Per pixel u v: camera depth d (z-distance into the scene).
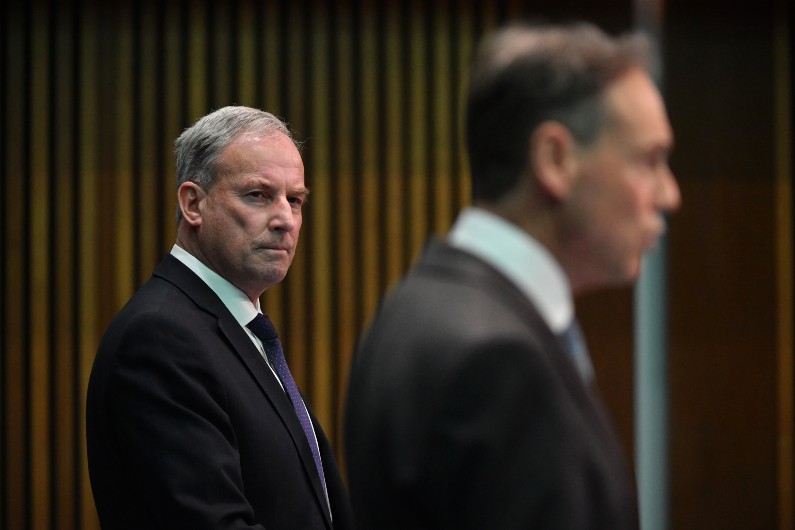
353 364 2.86
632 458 14.18
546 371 2.56
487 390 2.52
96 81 13.55
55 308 13.44
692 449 14.23
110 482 5.32
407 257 14.07
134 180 13.61
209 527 4.94
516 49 2.72
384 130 14.09
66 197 13.48
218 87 13.76
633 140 2.68
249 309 5.70
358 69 14.03
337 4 14.01
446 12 14.14
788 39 14.25
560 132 2.67
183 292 5.48
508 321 2.60
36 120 13.45
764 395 14.27
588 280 2.80
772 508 14.25
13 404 13.40
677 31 14.26
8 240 13.38
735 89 14.27
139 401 5.11
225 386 5.30
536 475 2.48
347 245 13.99
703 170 14.30
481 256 2.75
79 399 13.45
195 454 5.02
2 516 13.38
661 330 14.29
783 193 14.26
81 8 13.55
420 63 14.10
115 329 5.36
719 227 14.30
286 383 5.80
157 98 13.65
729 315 14.30
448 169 14.10
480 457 2.49
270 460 5.36
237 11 13.82
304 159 13.97
